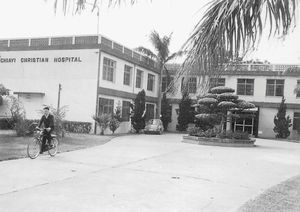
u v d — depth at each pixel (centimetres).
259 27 308
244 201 812
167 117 3812
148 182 977
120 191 848
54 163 1216
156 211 695
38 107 2859
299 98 3553
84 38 2752
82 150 1644
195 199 809
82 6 243
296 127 3575
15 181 905
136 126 3194
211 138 2367
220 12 302
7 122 2508
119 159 1412
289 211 691
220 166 1370
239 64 317
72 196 779
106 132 2858
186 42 317
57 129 2041
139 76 3481
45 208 678
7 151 1450
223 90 2547
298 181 1077
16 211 650
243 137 2441
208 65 314
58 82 2809
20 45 2936
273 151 2127
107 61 2853
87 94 2725
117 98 3058
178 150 1881
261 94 3659
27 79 2903
